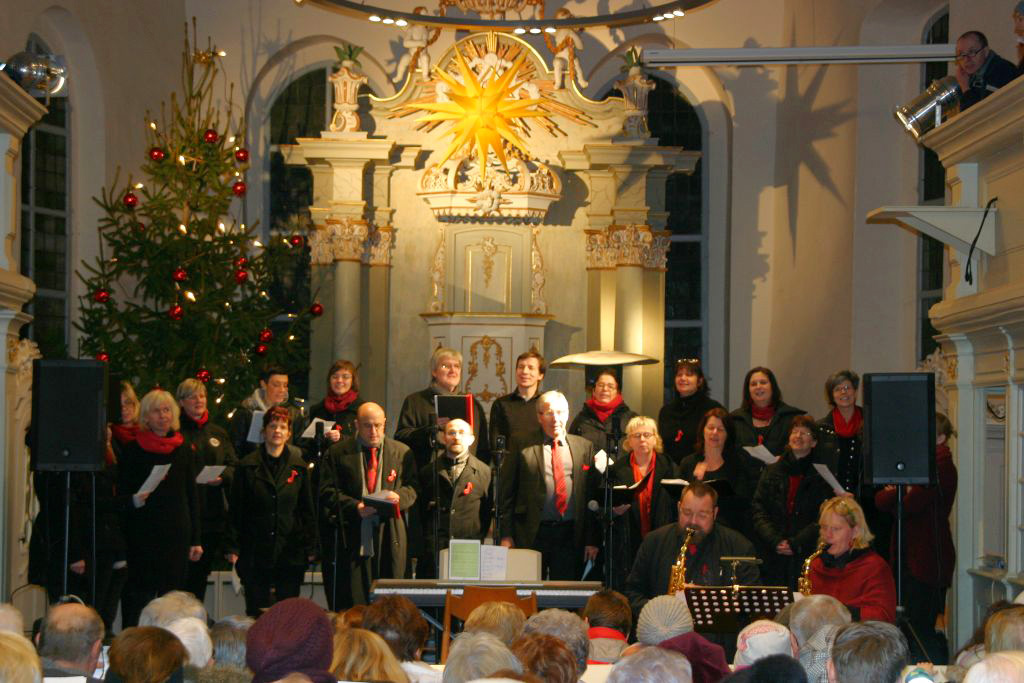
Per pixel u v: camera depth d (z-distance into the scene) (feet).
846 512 19.95
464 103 41.14
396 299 42.19
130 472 25.23
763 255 44.16
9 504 23.88
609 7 44.62
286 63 45.09
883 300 36.35
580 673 13.67
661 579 21.88
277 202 44.93
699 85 45.34
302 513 26.63
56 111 37.11
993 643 12.21
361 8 38.22
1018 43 21.43
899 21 36.42
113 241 35.50
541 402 26.12
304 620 9.37
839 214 38.24
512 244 41.63
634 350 41.01
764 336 43.98
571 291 42.06
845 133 37.96
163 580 25.04
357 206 41.16
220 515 27.68
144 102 40.42
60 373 22.18
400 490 25.93
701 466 25.82
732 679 9.32
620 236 41.14
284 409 26.73
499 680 9.43
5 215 23.62
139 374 34.32
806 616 14.30
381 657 12.42
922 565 23.29
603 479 25.23
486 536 28.22
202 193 36.29
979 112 20.81
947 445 24.12
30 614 28.89
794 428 24.79
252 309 36.78
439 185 41.04
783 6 44.16
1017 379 21.13
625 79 42.88
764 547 24.91
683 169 41.78
